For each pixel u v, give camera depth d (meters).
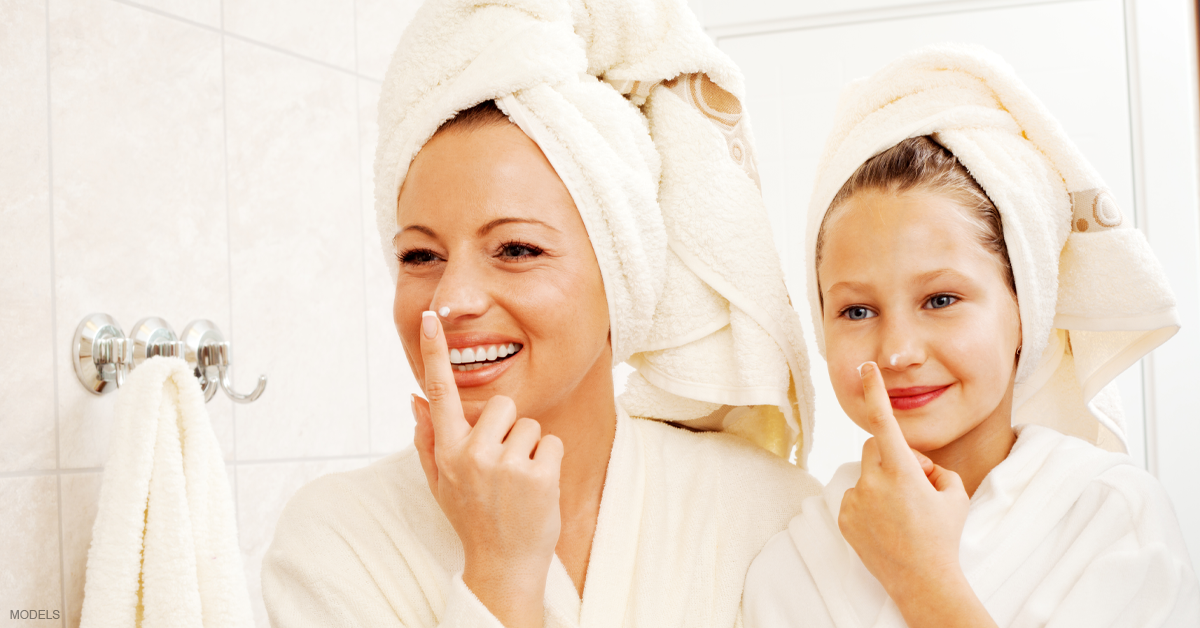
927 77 0.66
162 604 0.74
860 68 1.98
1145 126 1.80
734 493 0.69
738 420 0.77
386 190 0.64
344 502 0.67
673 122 0.70
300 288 1.09
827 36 2.00
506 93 0.59
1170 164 1.79
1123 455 0.62
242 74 1.02
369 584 0.63
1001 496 0.60
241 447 0.99
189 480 0.77
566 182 0.60
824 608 0.61
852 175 0.65
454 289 0.57
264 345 1.03
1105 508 0.58
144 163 0.90
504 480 0.55
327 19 1.16
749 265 0.69
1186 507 1.72
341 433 1.13
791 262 2.02
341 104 1.17
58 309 0.82
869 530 0.58
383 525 0.65
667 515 0.67
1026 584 0.58
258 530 1.00
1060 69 1.87
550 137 0.59
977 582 0.58
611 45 0.68
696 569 0.65
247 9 1.03
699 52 0.68
